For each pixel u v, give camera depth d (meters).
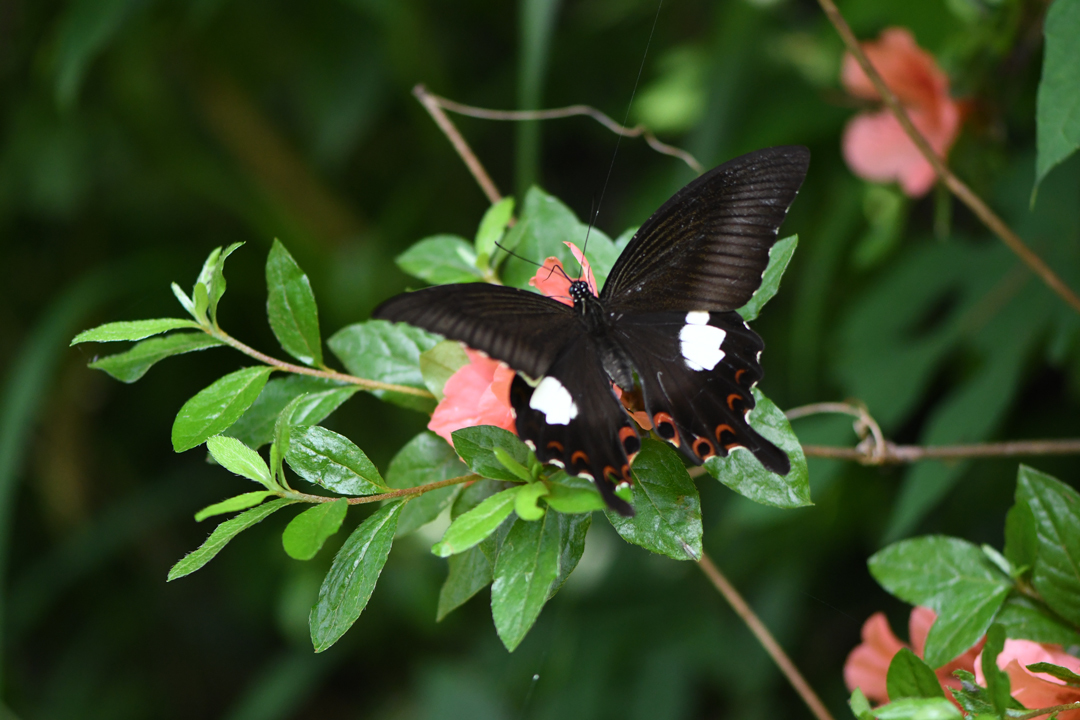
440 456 0.82
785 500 0.80
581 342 0.81
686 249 0.82
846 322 1.07
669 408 0.80
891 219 1.02
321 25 1.39
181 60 1.36
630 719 1.20
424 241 0.86
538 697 1.25
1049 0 0.93
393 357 0.83
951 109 0.97
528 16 0.96
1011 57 0.96
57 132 1.34
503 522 0.80
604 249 0.84
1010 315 1.00
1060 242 1.00
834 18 0.88
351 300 1.33
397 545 1.38
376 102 1.39
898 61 0.97
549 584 0.77
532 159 0.96
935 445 0.98
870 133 0.99
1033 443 0.87
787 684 1.22
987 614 0.81
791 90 1.18
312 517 0.78
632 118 1.33
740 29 1.16
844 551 1.23
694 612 1.24
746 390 0.80
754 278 0.81
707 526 1.25
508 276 0.85
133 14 1.16
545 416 0.79
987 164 0.98
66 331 1.29
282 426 0.78
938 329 1.02
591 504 0.77
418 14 1.39
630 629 1.25
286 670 1.38
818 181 1.21
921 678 0.77
